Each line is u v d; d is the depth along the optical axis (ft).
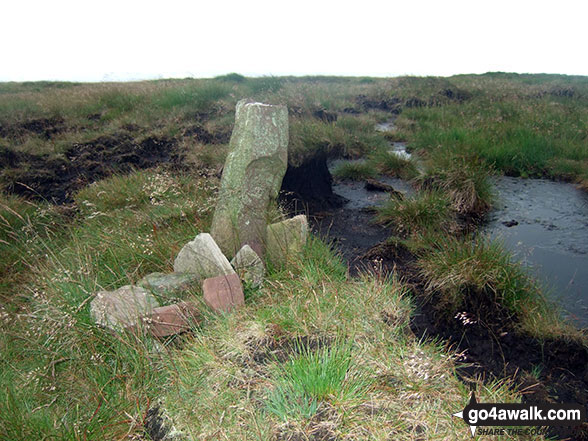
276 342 9.85
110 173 25.05
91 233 15.65
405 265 14.33
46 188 23.50
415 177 22.41
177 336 10.48
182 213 15.01
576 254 14.82
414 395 8.11
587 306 11.67
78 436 7.72
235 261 12.07
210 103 35.27
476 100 44.88
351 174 24.08
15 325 12.12
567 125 30.32
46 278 12.61
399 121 38.55
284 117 12.56
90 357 9.65
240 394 8.42
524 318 10.74
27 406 8.64
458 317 11.21
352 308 10.80
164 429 8.02
